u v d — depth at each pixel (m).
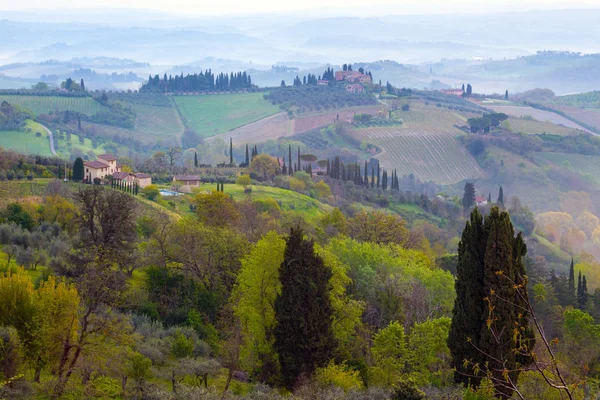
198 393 47.19
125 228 82.06
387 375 56.62
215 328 75.94
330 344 58.97
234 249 87.44
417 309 74.56
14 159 171.12
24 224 103.50
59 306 51.34
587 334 67.12
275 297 62.38
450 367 54.53
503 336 48.12
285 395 55.38
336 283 66.75
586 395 45.28
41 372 53.75
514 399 24.39
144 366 50.69
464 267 51.47
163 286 81.38
